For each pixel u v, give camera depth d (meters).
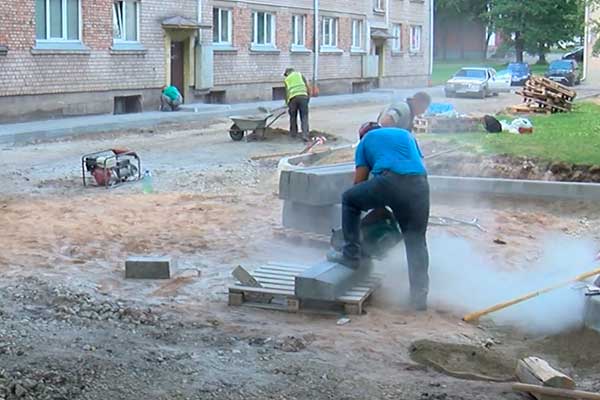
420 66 74.88
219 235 15.25
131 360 8.88
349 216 11.16
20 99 35.69
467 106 51.75
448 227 16.00
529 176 21.70
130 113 41.69
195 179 22.22
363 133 12.34
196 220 16.52
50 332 9.78
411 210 10.88
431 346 9.74
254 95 51.97
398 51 71.00
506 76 66.81
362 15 64.12
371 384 8.43
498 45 128.75
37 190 20.22
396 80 71.12
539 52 110.50
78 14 38.59
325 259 12.43
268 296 11.06
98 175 20.77
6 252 13.66
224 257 13.69
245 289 11.09
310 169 14.95
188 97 46.81
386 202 10.89
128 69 41.69
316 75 58.34
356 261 11.20
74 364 8.67
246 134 32.84
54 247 14.12
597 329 10.31
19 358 8.80
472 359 9.50
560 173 21.73
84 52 38.66
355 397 8.08
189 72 46.56
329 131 35.31
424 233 11.06
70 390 7.97
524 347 10.09
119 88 41.16
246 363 8.93
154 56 43.38
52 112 37.34
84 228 15.59
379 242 11.73
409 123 11.90
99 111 40.06
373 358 9.24
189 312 10.81
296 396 8.06
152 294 11.61
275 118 32.47
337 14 60.66
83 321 10.26
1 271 12.52
